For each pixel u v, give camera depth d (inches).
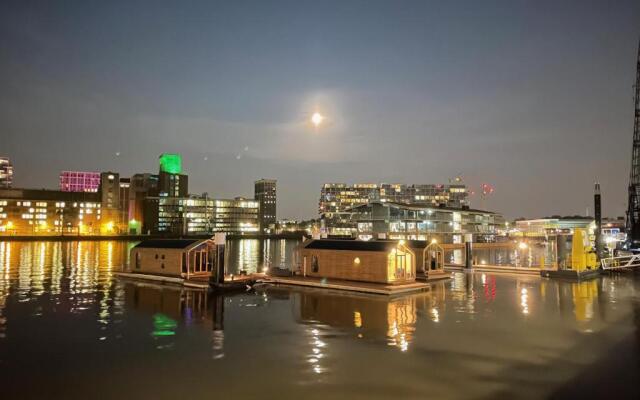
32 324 1230.9
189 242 2090.3
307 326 1208.8
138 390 765.3
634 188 3909.9
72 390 766.5
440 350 985.5
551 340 1065.5
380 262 1836.9
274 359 923.4
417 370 860.0
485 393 753.0
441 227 6505.9
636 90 3944.4
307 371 854.5
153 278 2091.5
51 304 1529.3
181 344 1034.7
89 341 1060.5
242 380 809.5
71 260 3575.3
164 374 840.3
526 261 4170.8
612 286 1962.4
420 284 1843.0
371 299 1619.1
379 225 6373.0
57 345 1026.7
